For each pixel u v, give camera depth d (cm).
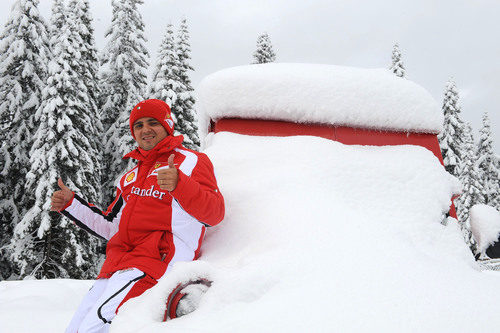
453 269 142
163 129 192
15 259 1382
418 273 127
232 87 224
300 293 116
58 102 1488
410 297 110
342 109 219
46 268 1425
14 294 328
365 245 144
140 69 2141
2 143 1719
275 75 224
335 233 152
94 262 1612
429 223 186
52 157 1431
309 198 178
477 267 179
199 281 133
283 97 220
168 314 125
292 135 222
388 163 208
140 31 2173
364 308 105
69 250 1408
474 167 2772
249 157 212
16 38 1728
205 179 174
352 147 220
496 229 318
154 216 172
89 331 141
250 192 189
